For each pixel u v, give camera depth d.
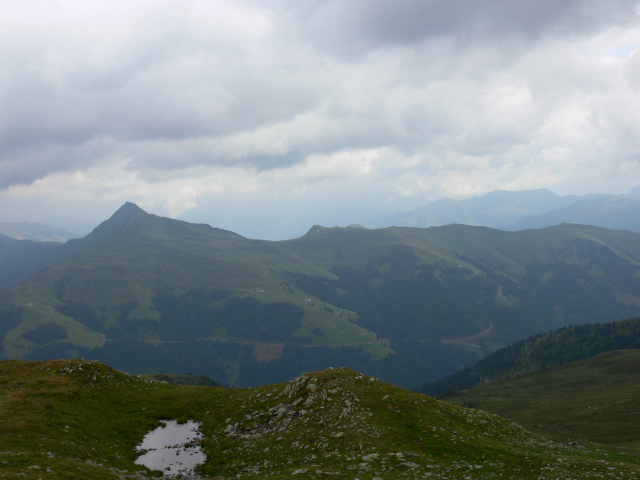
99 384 59.28
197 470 39.09
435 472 33.53
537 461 37.91
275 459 39.16
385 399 50.09
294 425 46.81
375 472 32.84
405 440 41.03
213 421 51.38
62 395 52.47
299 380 57.50
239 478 34.59
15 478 26.08
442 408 51.31
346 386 53.06
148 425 50.34
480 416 53.06
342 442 40.94
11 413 45.12
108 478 31.20
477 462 37.22
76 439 41.84
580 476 33.97
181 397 59.12
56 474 28.31
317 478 31.59
